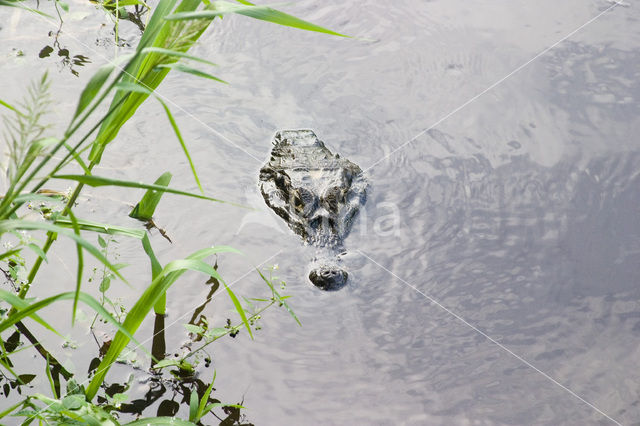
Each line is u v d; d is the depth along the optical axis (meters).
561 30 7.20
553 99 6.32
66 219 3.34
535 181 5.47
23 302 2.63
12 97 5.49
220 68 6.51
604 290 4.55
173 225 4.75
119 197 4.87
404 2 7.59
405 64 6.77
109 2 6.87
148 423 2.96
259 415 3.52
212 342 3.94
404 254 4.84
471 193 5.39
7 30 6.37
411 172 5.61
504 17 7.41
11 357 3.64
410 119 6.15
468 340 4.15
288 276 4.55
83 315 3.87
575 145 5.82
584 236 4.98
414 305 4.41
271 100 6.21
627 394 3.81
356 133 6.00
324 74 6.59
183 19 2.55
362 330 4.19
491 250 4.87
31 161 2.44
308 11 7.36
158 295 3.22
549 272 4.68
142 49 2.62
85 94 2.57
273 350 3.95
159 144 5.45
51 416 2.88
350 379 3.82
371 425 3.54
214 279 4.41
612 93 6.37
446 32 7.19
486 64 6.77
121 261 4.36
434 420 3.60
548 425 3.61
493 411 3.68
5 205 2.44
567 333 4.23
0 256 2.75
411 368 3.93
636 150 5.74
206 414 3.49
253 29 7.08
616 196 5.32
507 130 6.00
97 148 3.26
